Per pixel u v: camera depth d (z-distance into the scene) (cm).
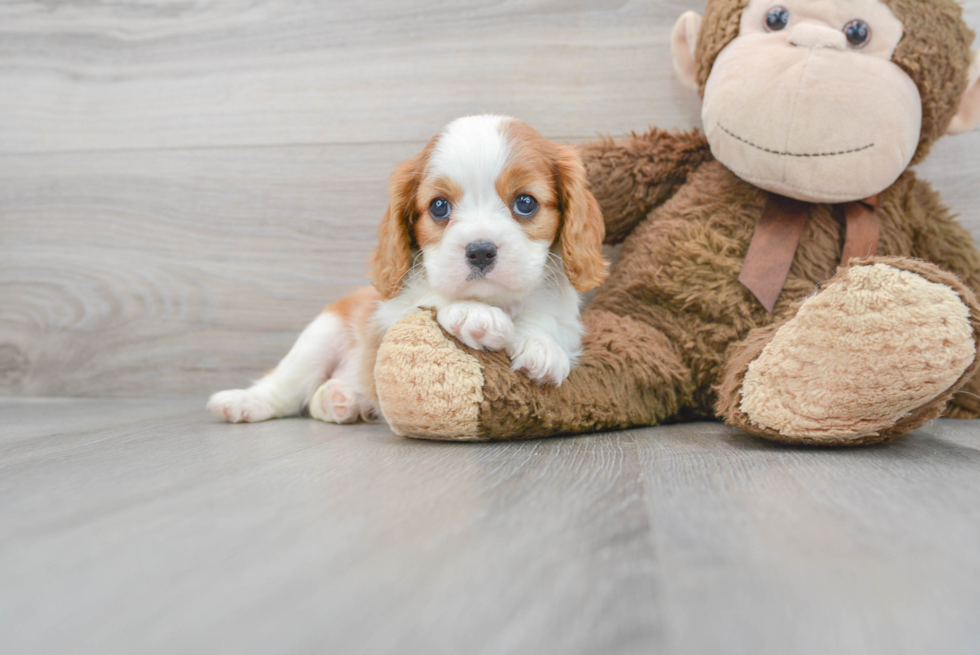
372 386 166
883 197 178
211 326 247
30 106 252
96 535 82
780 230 176
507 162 152
